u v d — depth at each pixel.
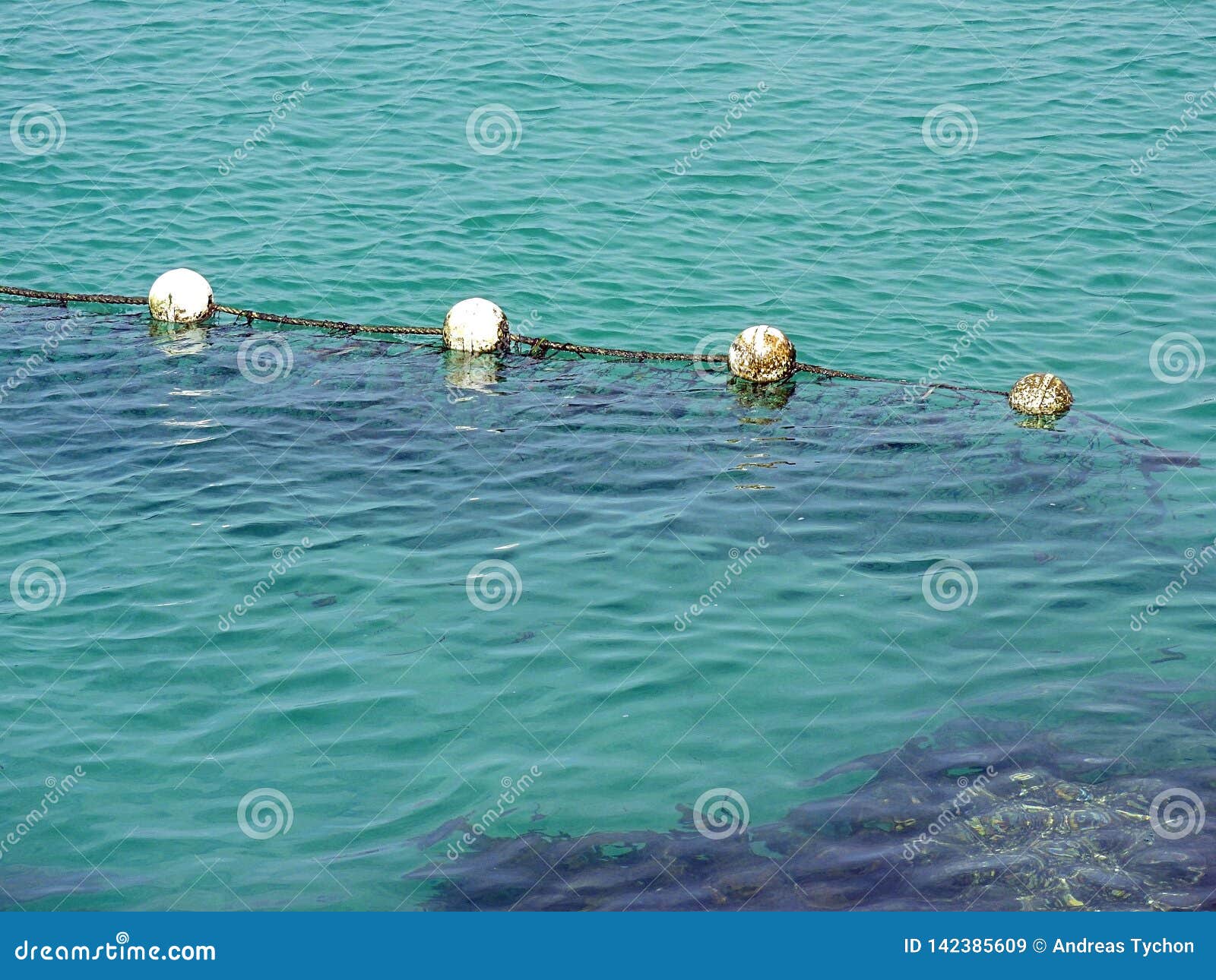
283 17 24.92
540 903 7.75
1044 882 7.93
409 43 23.83
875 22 25.42
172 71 22.41
